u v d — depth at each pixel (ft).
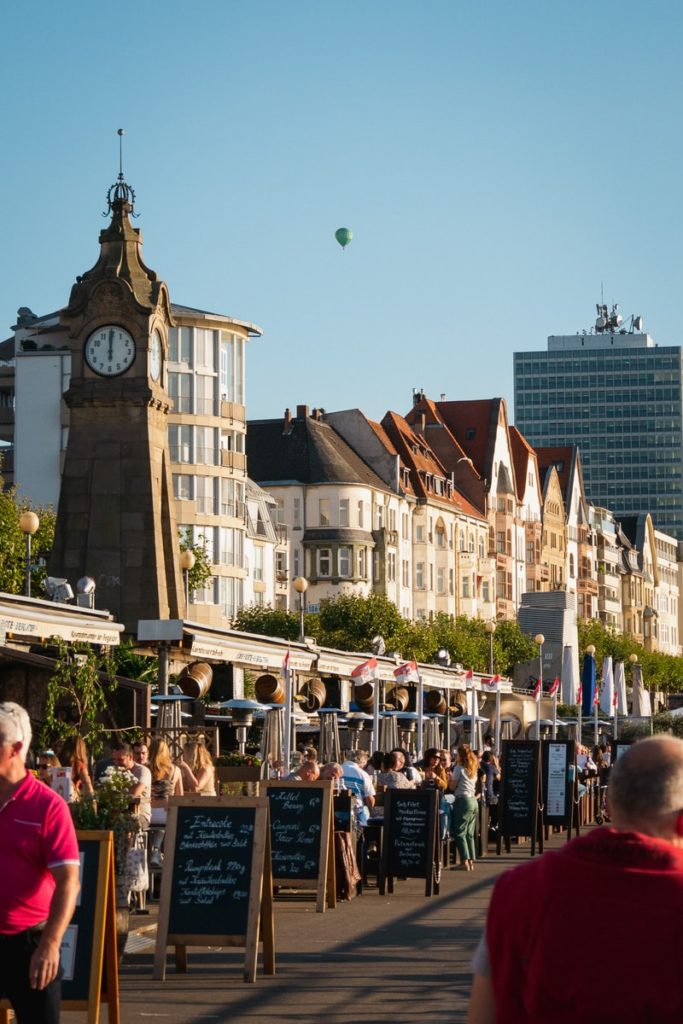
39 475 316.40
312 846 69.26
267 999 45.85
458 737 183.62
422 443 479.00
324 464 407.85
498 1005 18.07
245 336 343.87
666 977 17.28
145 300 139.95
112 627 83.82
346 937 61.21
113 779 49.90
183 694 104.83
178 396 328.90
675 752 18.34
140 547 138.51
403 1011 43.91
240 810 50.52
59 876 28.55
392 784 95.76
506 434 525.34
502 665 369.71
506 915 17.99
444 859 98.99
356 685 138.21
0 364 381.19
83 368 139.44
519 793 114.21
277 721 114.21
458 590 474.08
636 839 17.87
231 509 337.72
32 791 29.09
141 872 55.67
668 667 531.91
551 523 583.17
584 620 526.57
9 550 204.23
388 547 420.77
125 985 48.55
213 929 49.67
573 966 17.46
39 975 28.04
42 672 85.81
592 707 196.95
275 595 392.27
